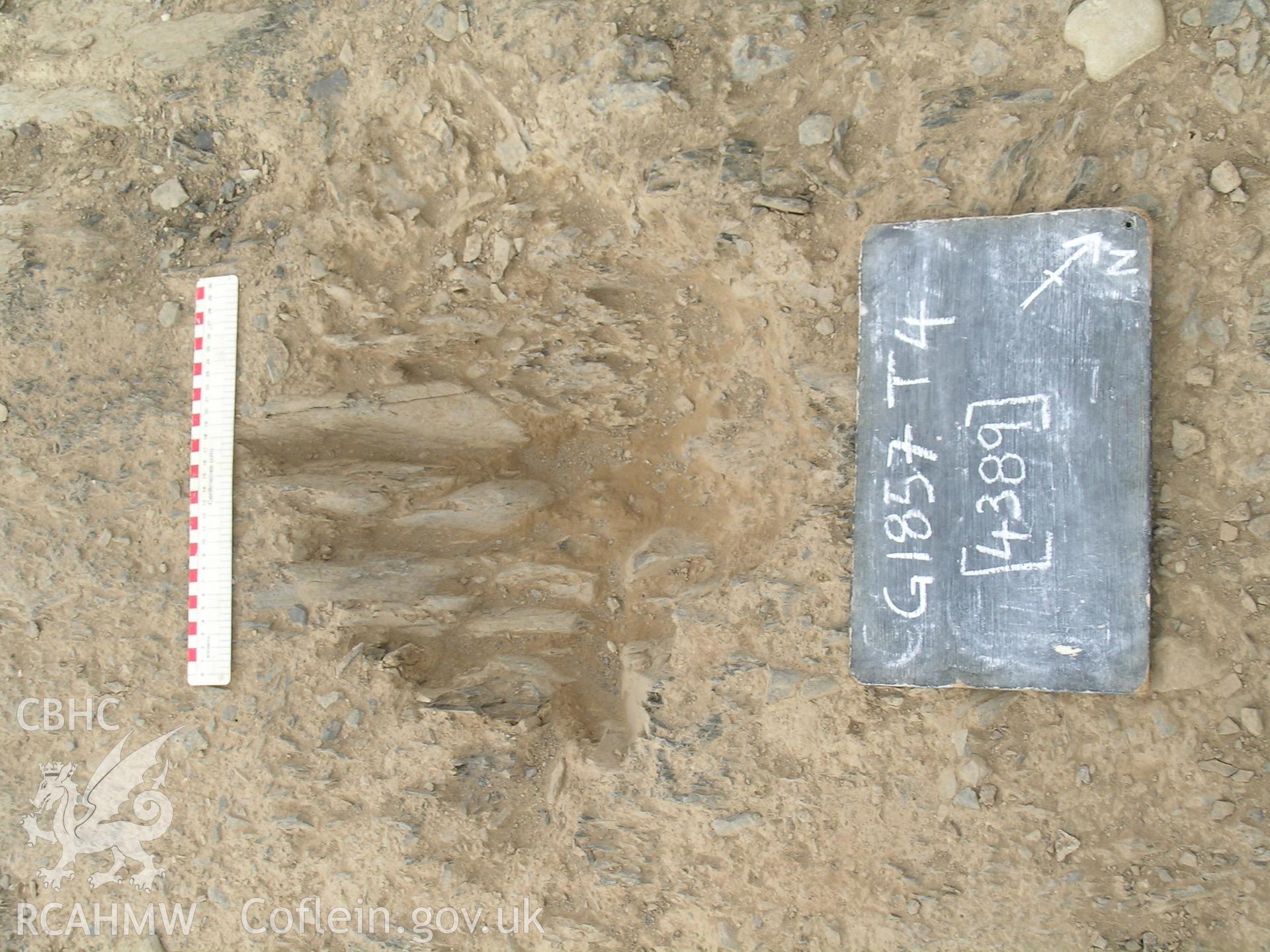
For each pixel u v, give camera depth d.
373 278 0.97
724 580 0.92
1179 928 0.81
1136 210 0.82
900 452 0.86
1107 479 0.82
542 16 0.91
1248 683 0.81
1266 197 0.81
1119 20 0.83
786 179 0.89
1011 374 0.84
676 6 0.90
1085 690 0.82
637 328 0.95
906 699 0.86
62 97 1.01
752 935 0.88
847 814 0.87
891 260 0.86
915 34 0.86
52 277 1.00
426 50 0.94
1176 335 0.82
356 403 0.98
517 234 0.94
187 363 0.98
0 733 0.98
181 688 0.96
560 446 1.00
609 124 0.91
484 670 0.96
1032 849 0.83
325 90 0.96
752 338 0.92
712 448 0.93
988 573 0.84
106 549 0.98
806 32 0.88
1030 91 0.85
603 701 0.96
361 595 0.96
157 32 0.99
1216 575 0.81
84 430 0.99
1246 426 0.81
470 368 0.98
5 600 0.98
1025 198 0.85
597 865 0.91
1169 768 0.82
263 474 0.97
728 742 0.89
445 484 0.99
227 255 0.98
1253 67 0.82
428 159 0.95
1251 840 0.80
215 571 0.96
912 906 0.85
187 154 1.00
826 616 0.88
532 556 0.99
